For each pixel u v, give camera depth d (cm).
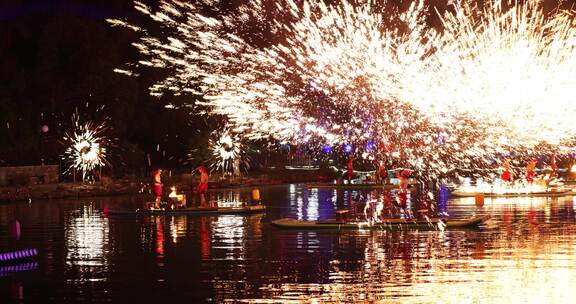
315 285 1758
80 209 3459
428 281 1767
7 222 2952
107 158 4803
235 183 4953
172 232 2609
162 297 1689
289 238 2430
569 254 2055
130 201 3916
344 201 3725
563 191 3772
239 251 2208
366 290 1698
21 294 1742
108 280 1859
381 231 2552
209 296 1686
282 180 5284
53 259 2131
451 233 2464
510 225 2627
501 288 1691
